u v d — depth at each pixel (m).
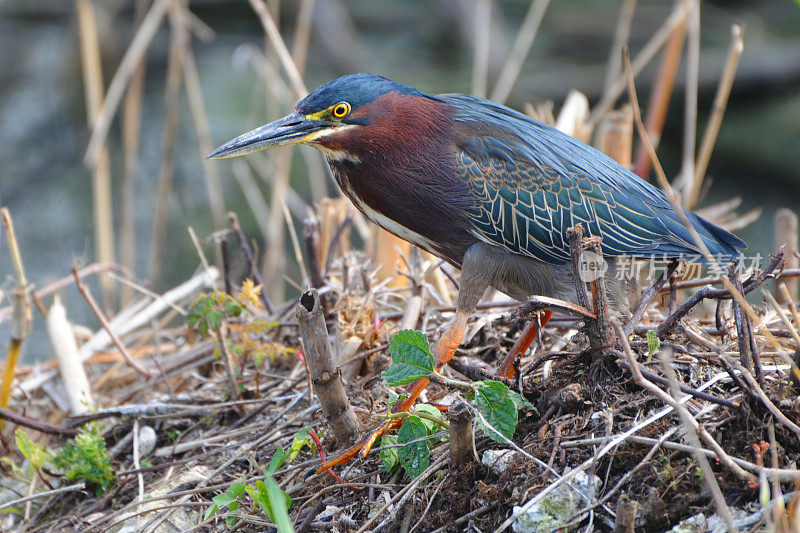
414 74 24.23
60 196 22.02
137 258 19.91
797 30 23.94
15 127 23.75
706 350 6.66
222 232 9.08
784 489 5.54
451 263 7.99
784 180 21.48
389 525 6.21
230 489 6.55
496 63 23.56
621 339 5.93
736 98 22.91
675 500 5.56
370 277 8.70
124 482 7.59
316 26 24.94
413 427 6.38
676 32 11.91
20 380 9.41
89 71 11.99
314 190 14.05
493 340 8.21
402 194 7.49
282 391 8.20
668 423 5.96
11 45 25.61
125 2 25.45
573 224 7.38
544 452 6.07
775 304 6.30
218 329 7.91
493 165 7.40
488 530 5.85
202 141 12.47
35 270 19.89
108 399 9.30
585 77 23.20
